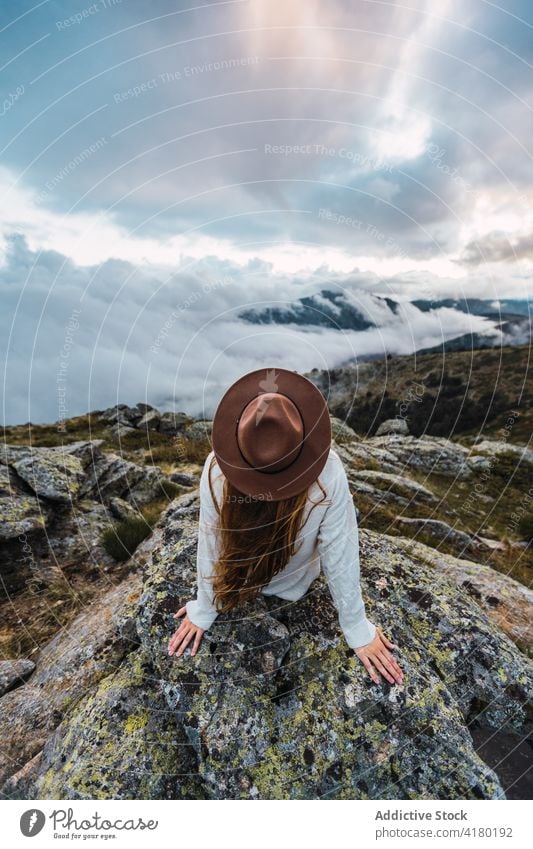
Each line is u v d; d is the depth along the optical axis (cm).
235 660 227
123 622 339
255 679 223
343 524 185
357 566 197
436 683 229
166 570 277
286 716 214
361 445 1092
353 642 220
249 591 221
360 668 226
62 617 430
